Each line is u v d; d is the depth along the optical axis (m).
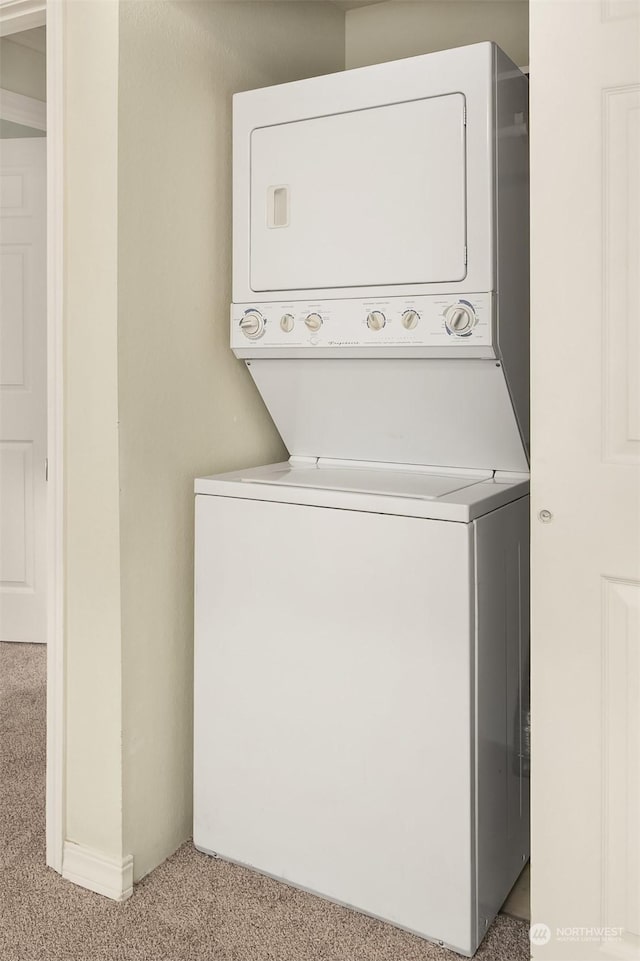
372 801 1.94
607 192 1.52
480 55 1.80
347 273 2.02
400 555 1.86
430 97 1.87
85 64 1.95
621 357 1.53
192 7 2.12
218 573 2.14
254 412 2.49
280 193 2.12
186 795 2.29
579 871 1.65
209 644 2.17
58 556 2.09
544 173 1.58
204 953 1.85
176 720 2.23
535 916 1.70
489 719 1.91
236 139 2.17
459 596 1.79
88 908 2.01
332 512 1.95
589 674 1.61
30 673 3.53
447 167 1.86
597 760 1.61
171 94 2.07
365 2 2.71
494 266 1.85
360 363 2.10
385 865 1.94
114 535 2.00
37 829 2.36
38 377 3.64
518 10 2.45
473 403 2.05
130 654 2.05
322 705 2.00
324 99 2.02
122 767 2.04
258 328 2.17
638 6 1.47
